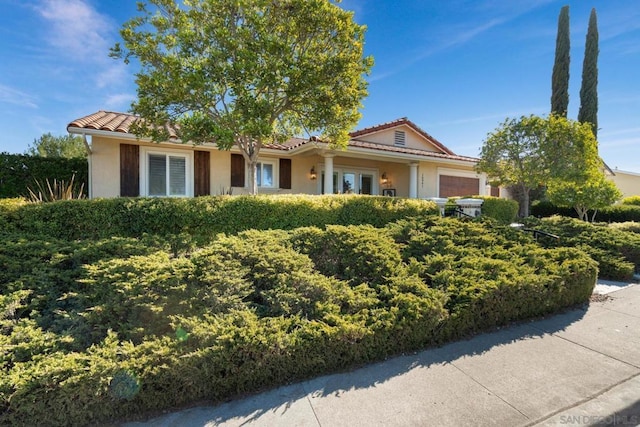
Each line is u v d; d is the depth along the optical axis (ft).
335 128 25.25
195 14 20.72
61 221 16.58
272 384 8.98
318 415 7.72
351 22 21.75
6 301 10.11
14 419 7.07
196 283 11.27
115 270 11.73
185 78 19.29
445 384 8.95
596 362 10.12
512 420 7.49
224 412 7.91
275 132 28.37
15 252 12.91
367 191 46.55
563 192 42.34
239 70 19.61
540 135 32.65
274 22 21.52
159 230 18.31
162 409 8.02
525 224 27.99
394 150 37.47
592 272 15.47
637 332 12.31
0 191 28.68
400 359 10.33
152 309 9.74
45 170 30.66
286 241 15.47
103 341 8.91
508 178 36.06
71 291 11.45
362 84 24.03
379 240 15.98
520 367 9.82
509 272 13.74
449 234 18.57
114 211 17.49
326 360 9.48
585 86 64.23
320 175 41.14
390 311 10.86
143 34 20.35
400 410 7.85
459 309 11.59
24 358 8.23
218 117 22.35
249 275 12.41
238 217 19.81
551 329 12.56
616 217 48.16
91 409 7.47
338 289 12.03
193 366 8.11
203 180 34.12
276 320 9.85
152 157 32.01
